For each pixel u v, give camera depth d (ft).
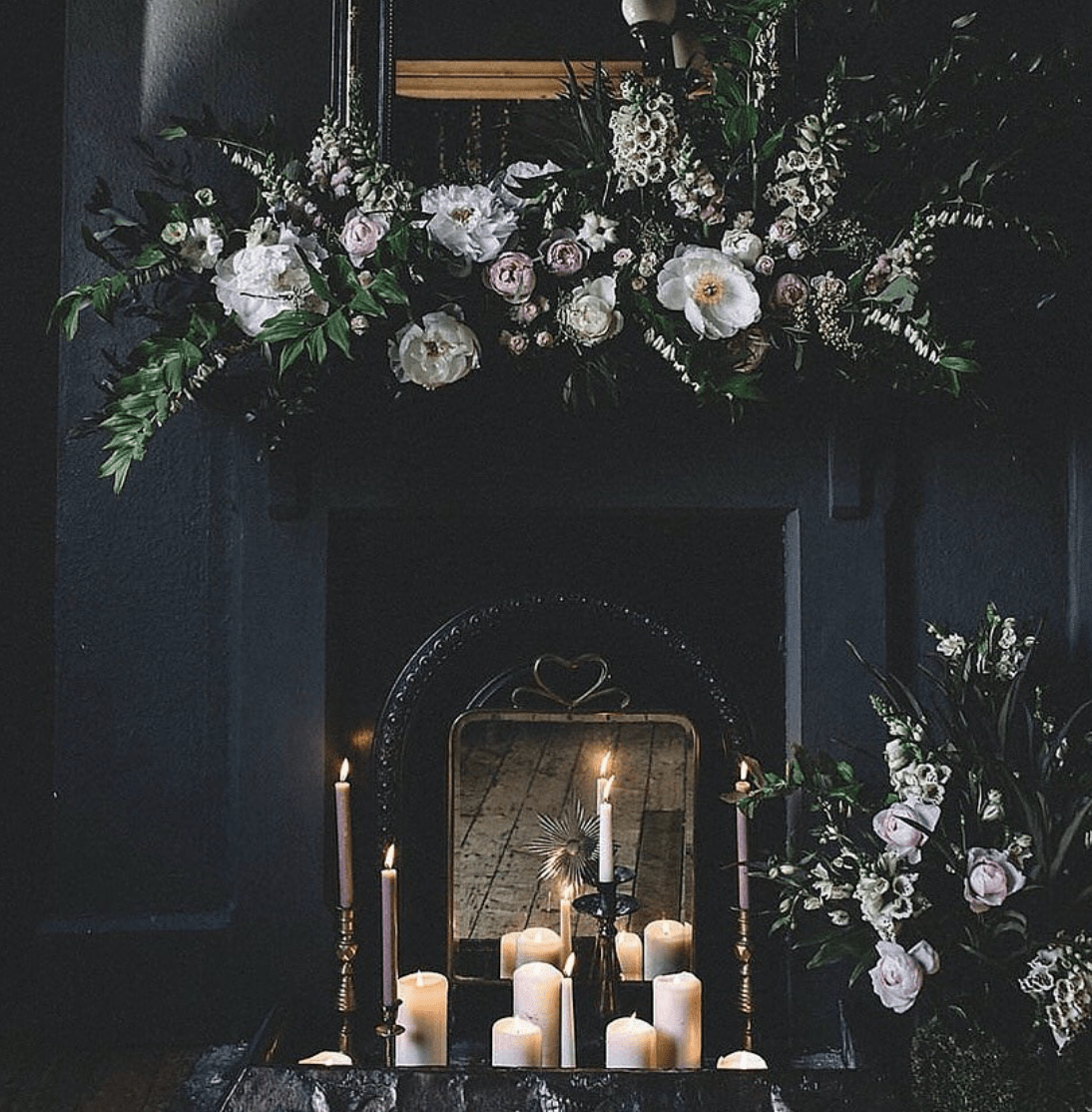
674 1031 7.36
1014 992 6.63
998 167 6.85
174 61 7.90
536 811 8.15
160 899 8.10
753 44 7.01
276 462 7.68
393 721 8.03
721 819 8.15
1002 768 6.56
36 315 8.19
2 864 8.23
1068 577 7.91
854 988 7.93
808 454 7.84
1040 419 7.91
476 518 8.05
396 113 7.69
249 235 6.87
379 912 8.18
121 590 8.01
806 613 7.86
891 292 6.72
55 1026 8.02
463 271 6.82
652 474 7.86
